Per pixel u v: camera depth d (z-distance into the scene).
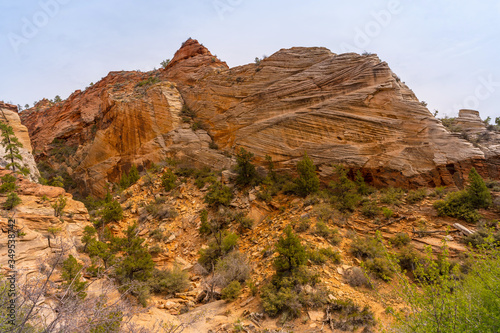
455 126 33.06
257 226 28.05
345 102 33.38
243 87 43.59
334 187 28.17
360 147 30.62
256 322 15.00
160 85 51.06
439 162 26.72
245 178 34.59
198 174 39.78
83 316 4.85
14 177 26.45
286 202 29.45
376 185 29.20
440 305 5.83
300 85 38.12
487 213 21.11
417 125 29.19
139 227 32.09
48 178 56.97
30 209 23.38
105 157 51.88
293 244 18.09
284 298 15.59
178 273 22.16
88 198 47.34
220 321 15.58
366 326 13.37
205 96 47.88
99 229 31.36
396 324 6.79
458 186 25.73
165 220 32.25
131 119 49.81
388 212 23.67
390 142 29.47
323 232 22.28
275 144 36.28
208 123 45.97
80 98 77.62
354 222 24.31
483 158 25.88
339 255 19.66
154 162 44.53
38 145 73.25
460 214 21.52
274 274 18.42
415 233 21.44
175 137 44.97
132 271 20.11
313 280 16.94
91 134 62.84
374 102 31.97
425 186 26.75
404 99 31.20
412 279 17.28
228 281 20.27
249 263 22.28
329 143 32.50
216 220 29.97
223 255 24.20
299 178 30.34
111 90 59.19
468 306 5.69
